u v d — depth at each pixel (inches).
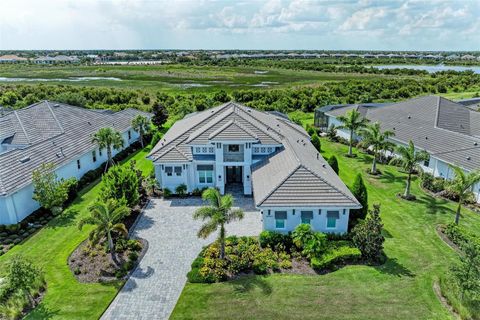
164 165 1366.9
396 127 1973.4
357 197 1096.2
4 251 1015.0
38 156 1369.3
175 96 3668.8
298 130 1781.5
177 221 1190.9
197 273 891.4
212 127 1398.9
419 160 1323.8
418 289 829.2
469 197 1190.9
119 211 954.7
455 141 1609.3
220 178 1370.6
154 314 772.0
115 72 6555.1
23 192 1194.0
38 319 752.3
